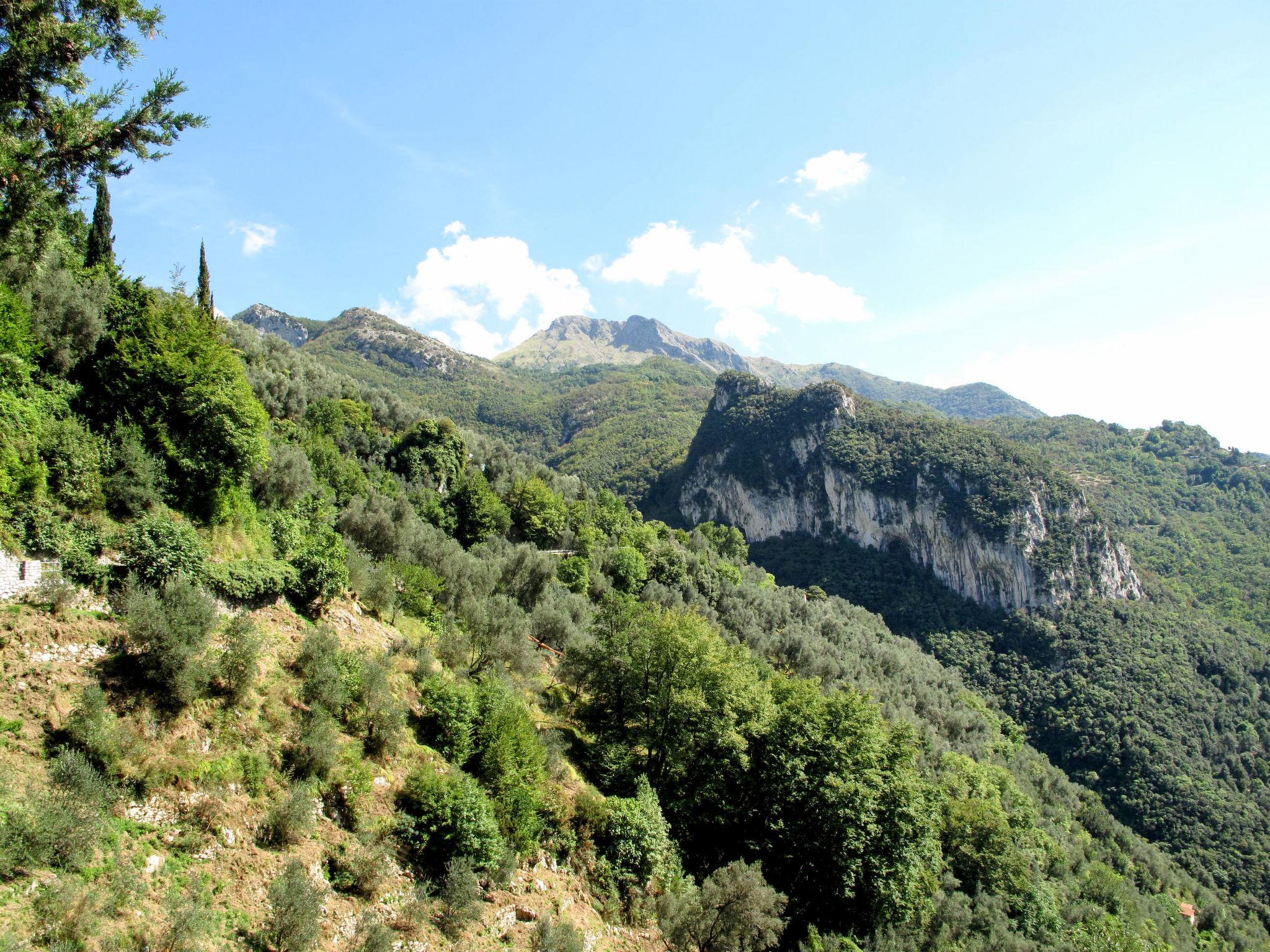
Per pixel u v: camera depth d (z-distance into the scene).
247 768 15.91
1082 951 41.69
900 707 72.12
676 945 22.75
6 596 14.29
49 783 12.33
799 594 114.75
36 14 11.38
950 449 170.00
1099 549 143.88
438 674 24.05
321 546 24.33
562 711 32.16
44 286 20.25
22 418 17.09
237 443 22.95
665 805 29.19
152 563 17.36
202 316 25.30
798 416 199.12
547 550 67.81
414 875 17.83
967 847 42.25
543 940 18.69
